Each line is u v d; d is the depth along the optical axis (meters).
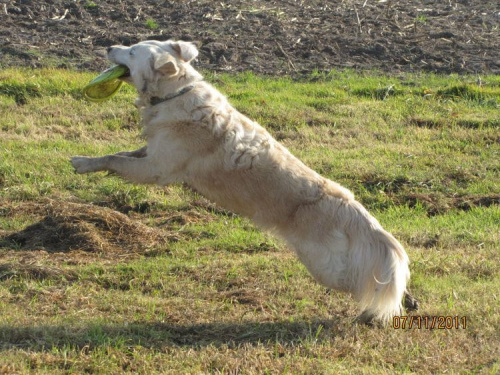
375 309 6.89
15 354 6.20
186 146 7.26
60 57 16.80
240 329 7.02
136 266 8.50
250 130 7.28
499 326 7.11
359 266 6.85
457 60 17.86
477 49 18.61
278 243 9.50
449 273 8.58
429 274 8.52
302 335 6.94
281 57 17.84
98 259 8.87
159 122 7.34
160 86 7.35
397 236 9.73
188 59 7.47
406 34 19.41
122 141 13.10
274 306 7.57
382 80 16.62
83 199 10.72
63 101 14.77
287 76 16.91
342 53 18.19
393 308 6.82
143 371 6.12
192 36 18.19
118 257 8.97
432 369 6.32
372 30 19.50
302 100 15.36
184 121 7.25
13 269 8.16
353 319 7.27
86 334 6.66
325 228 6.93
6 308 7.23
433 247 9.40
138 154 7.72
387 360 6.48
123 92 15.52
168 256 9.06
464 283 8.28
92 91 8.03
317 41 18.61
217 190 7.30
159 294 7.88
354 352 6.60
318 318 7.34
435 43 18.88
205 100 7.29
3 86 15.00
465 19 20.42
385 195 11.28
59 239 9.28
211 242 9.50
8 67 16.03
